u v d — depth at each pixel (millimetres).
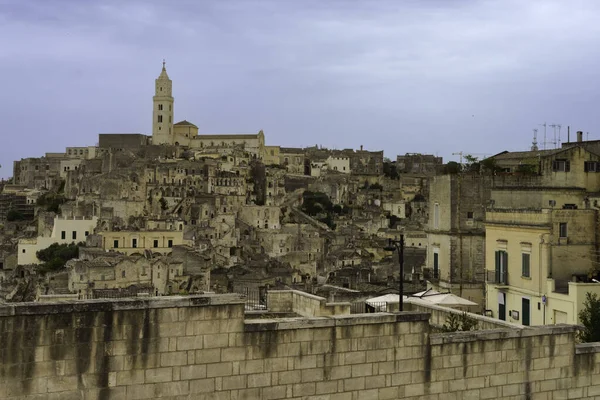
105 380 21812
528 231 63844
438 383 26656
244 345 23672
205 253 186750
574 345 29578
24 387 20734
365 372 25406
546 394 28766
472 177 76062
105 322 21844
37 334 20953
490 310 68250
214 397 23219
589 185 76438
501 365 27891
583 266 62562
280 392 24141
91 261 146500
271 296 35594
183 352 22844
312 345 24656
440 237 77438
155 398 22438
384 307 38875
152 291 112750
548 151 85250
